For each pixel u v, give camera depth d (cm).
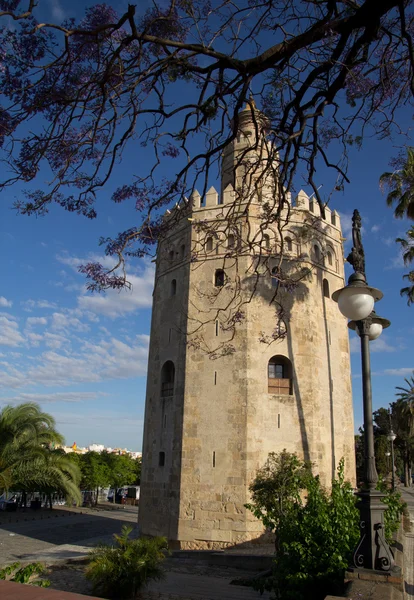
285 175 845
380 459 6912
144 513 2839
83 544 2942
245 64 697
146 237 920
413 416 5841
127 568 1645
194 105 779
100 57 740
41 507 6512
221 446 2595
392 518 1304
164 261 3231
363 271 1046
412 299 3759
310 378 2736
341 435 2866
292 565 1044
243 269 2806
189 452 2650
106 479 7144
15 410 2667
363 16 659
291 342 2748
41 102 733
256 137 865
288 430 2631
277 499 2020
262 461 2550
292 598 1004
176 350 2917
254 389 2639
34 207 822
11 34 711
